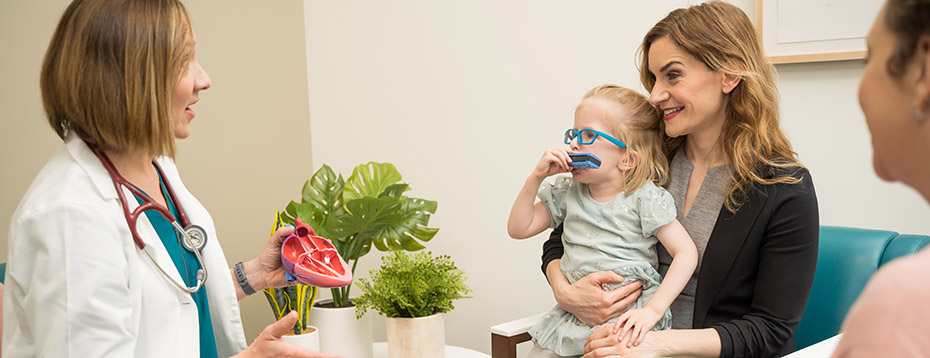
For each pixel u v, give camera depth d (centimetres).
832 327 160
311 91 277
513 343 160
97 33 99
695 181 155
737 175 146
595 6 217
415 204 222
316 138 279
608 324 143
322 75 274
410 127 258
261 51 258
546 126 229
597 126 153
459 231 251
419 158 257
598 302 146
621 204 153
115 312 96
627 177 155
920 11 45
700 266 149
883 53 48
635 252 151
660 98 146
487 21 238
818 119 188
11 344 100
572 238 157
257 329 260
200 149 237
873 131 50
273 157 263
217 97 242
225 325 124
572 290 152
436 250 257
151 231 108
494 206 243
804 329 165
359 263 272
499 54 237
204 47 238
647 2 207
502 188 240
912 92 46
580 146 154
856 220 186
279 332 102
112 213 101
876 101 48
